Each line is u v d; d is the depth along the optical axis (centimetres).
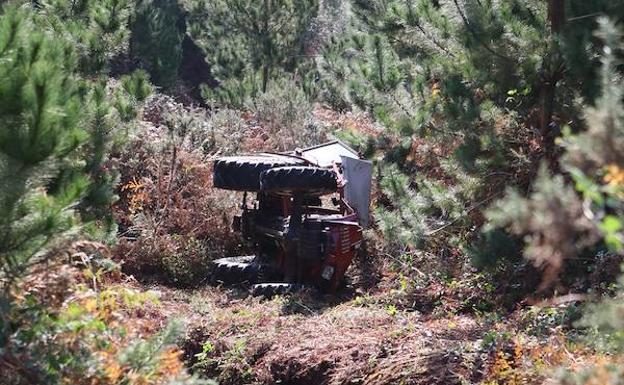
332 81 2020
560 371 504
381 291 1249
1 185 571
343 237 1232
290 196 1320
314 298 1219
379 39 1437
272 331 1005
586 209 358
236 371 938
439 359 836
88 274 716
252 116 2178
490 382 764
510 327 924
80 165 794
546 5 1119
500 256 1015
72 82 643
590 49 983
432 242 1261
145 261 1378
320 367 901
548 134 1082
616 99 398
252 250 1509
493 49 1081
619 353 485
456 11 1114
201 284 1340
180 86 3653
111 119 1061
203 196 1549
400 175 1240
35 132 566
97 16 1366
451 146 1264
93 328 627
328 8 3366
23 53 588
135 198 1475
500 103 1138
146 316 1009
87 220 913
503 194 1124
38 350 577
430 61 1282
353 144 1482
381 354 891
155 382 602
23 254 599
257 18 2797
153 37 3416
